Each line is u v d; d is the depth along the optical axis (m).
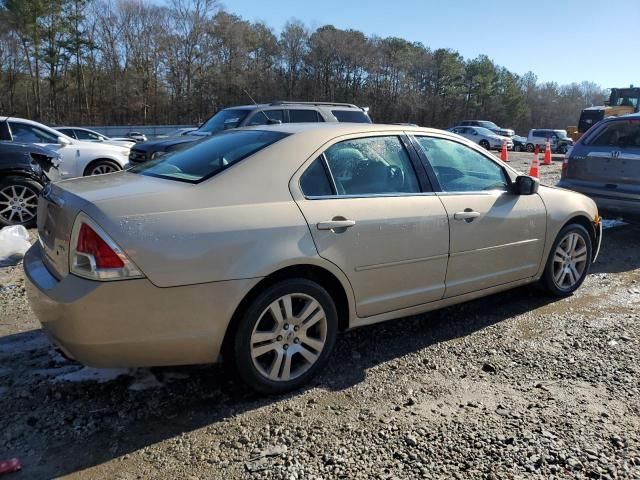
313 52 69.31
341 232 3.23
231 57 64.12
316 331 3.31
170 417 2.94
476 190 4.11
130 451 2.65
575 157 7.54
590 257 5.10
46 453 2.62
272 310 3.06
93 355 2.69
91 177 3.56
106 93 59.84
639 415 3.03
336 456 2.63
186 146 3.96
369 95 73.56
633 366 3.62
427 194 3.77
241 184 3.05
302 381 3.25
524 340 4.02
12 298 4.64
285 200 3.12
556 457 2.63
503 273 4.25
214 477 2.47
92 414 2.95
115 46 60.09
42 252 3.22
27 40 52.59
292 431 2.83
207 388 3.24
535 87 95.38
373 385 3.34
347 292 3.34
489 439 2.78
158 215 2.75
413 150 3.83
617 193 7.04
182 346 2.82
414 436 2.79
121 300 2.64
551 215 4.56
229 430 2.84
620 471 2.54
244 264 2.87
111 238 2.62
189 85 63.12
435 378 3.44
